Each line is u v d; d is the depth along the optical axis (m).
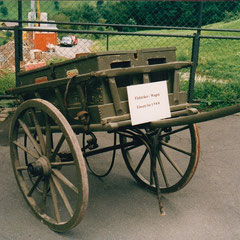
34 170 2.87
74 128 2.99
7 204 3.40
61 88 3.01
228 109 2.24
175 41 9.06
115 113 2.71
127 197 3.59
